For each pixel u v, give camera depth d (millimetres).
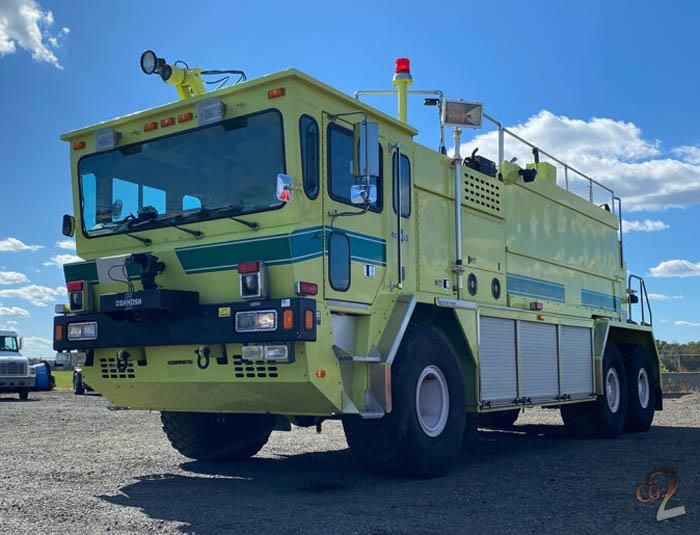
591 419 10867
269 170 6121
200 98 6535
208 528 5023
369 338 6547
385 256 6918
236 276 6062
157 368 6582
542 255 10023
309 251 5980
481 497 6035
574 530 4914
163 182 6762
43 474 7379
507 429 12125
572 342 10398
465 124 8234
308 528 4988
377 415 6309
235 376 6125
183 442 7980
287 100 6078
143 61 7051
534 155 10391
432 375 7137
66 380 38250
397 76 8680
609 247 12422
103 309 6414
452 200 8172
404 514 5402
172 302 6105
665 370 26328
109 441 10266
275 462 8266
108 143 7152
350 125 6668
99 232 7148
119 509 5660
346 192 6504
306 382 5832
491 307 8336
